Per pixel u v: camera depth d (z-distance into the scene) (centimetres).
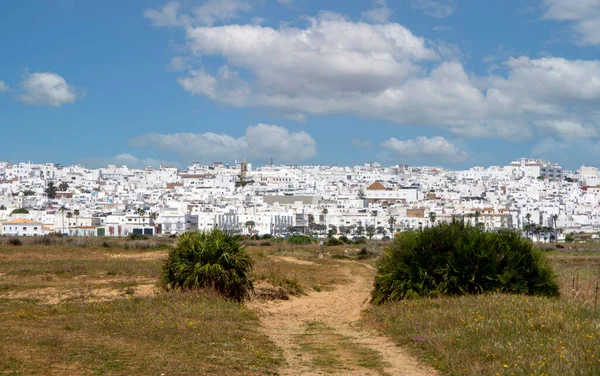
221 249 3381
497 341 1978
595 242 17575
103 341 2070
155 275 4206
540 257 3153
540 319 2214
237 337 2300
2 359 1741
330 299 3800
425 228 3234
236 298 3353
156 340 2139
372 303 3228
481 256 3050
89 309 2786
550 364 1680
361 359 2031
